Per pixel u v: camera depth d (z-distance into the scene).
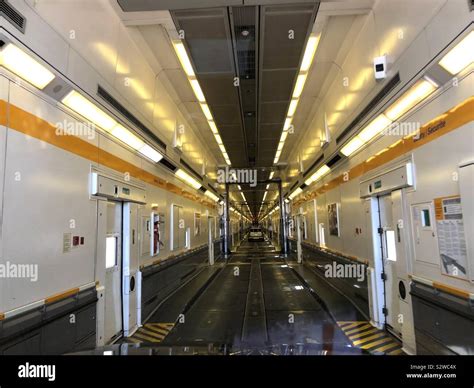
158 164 6.78
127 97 4.82
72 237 3.37
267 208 46.22
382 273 5.13
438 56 2.94
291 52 5.51
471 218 2.66
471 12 2.48
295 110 9.02
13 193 2.52
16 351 2.45
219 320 5.98
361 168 5.70
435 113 3.24
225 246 19.91
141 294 5.51
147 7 4.20
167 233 7.51
